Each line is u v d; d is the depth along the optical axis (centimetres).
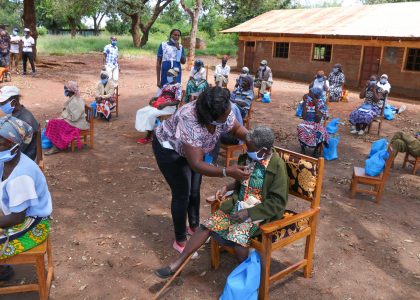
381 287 378
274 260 413
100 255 410
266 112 1174
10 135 280
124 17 3934
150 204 529
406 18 1828
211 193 574
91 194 552
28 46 1592
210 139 341
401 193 610
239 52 2372
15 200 287
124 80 1669
